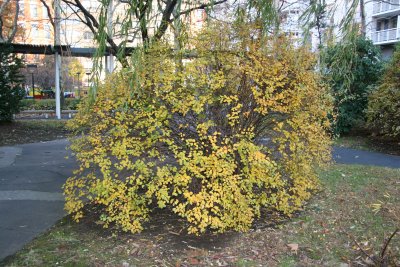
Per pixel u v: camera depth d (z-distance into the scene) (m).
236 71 4.09
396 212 4.62
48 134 12.82
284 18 5.58
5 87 13.23
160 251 3.55
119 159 3.95
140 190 4.18
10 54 13.37
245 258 3.46
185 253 3.53
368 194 5.43
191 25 4.41
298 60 4.21
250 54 4.18
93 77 3.56
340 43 3.83
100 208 4.67
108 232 3.97
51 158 8.62
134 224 3.80
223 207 3.91
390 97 10.15
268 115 4.38
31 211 4.70
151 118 3.93
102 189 3.84
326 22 4.09
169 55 4.17
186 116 4.08
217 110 4.14
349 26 3.61
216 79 3.94
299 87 4.25
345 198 5.24
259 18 4.29
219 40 4.27
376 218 4.48
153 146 4.07
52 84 36.50
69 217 4.46
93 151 4.00
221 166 3.77
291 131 4.35
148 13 3.75
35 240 3.79
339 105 11.29
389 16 24.27
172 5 4.52
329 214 4.62
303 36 3.83
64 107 21.91
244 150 3.90
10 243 3.71
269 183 4.16
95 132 4.17
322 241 3.88
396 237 3.96
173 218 4.33
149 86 4.03
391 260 3.45
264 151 4.30
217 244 3.73
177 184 3.78
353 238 3.89
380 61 12.31
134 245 3.66
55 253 3.48
